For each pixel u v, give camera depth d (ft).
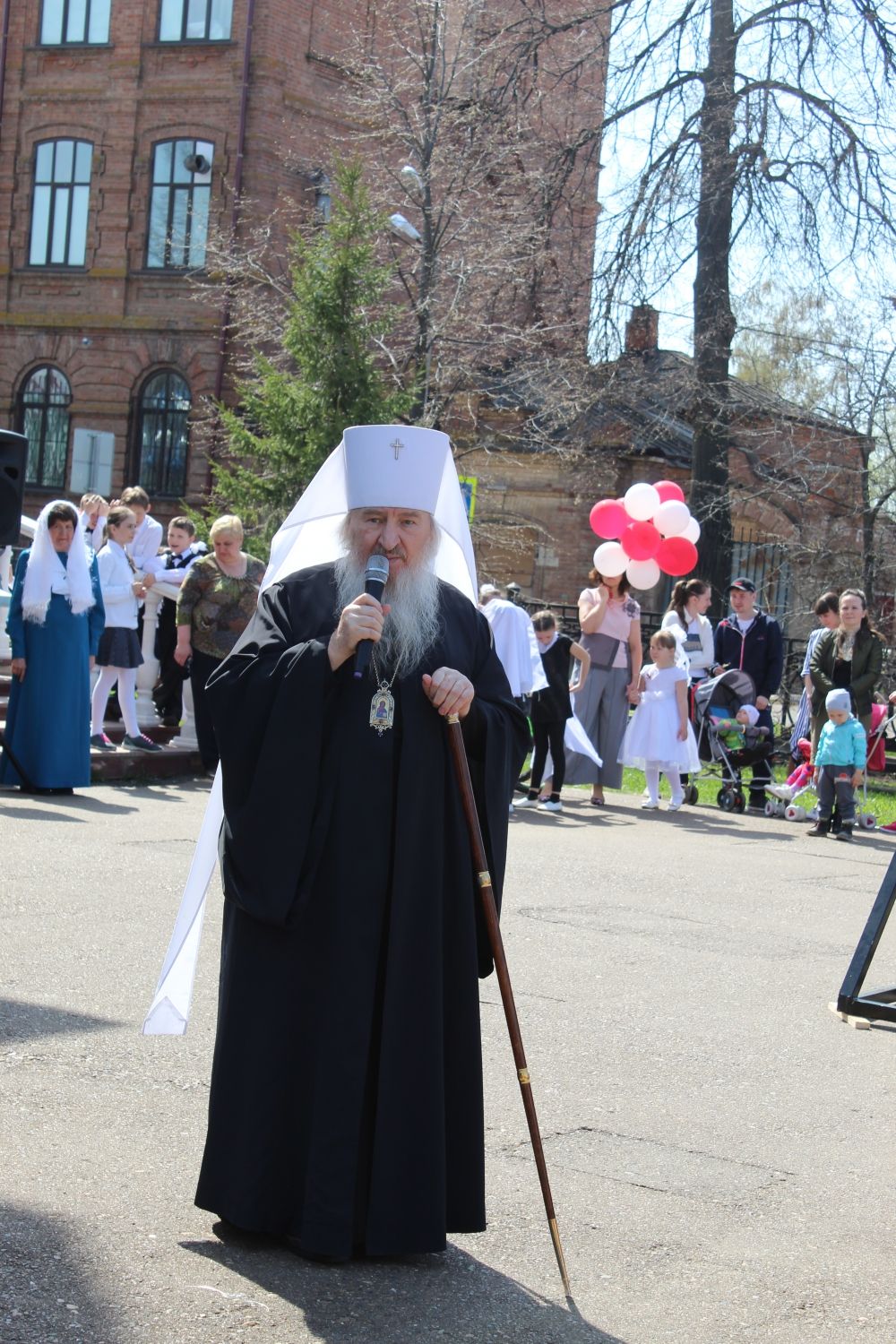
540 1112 16.78
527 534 102.12
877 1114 17.66
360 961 12.13
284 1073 12.28
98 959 21.90
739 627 49.96
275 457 76.59
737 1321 11.93
